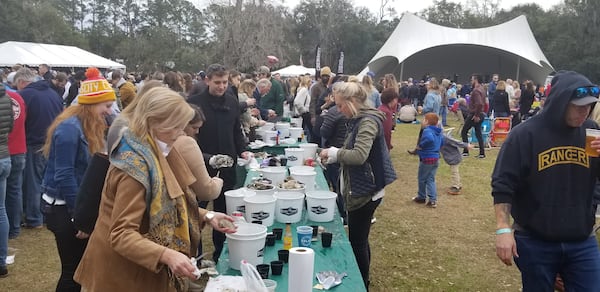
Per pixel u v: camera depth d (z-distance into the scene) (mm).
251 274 1966
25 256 4699
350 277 2379
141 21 67062
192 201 2109
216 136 4031
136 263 1843
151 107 1887
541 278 2535
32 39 42250
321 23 63250
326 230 3053
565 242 2486
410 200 7141
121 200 1812
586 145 2404
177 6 63625
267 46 35781
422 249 5145
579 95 2336
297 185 3441
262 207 2965
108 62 24547
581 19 47250
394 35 33312
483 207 6816
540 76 31766
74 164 2822
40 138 5348
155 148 1910
